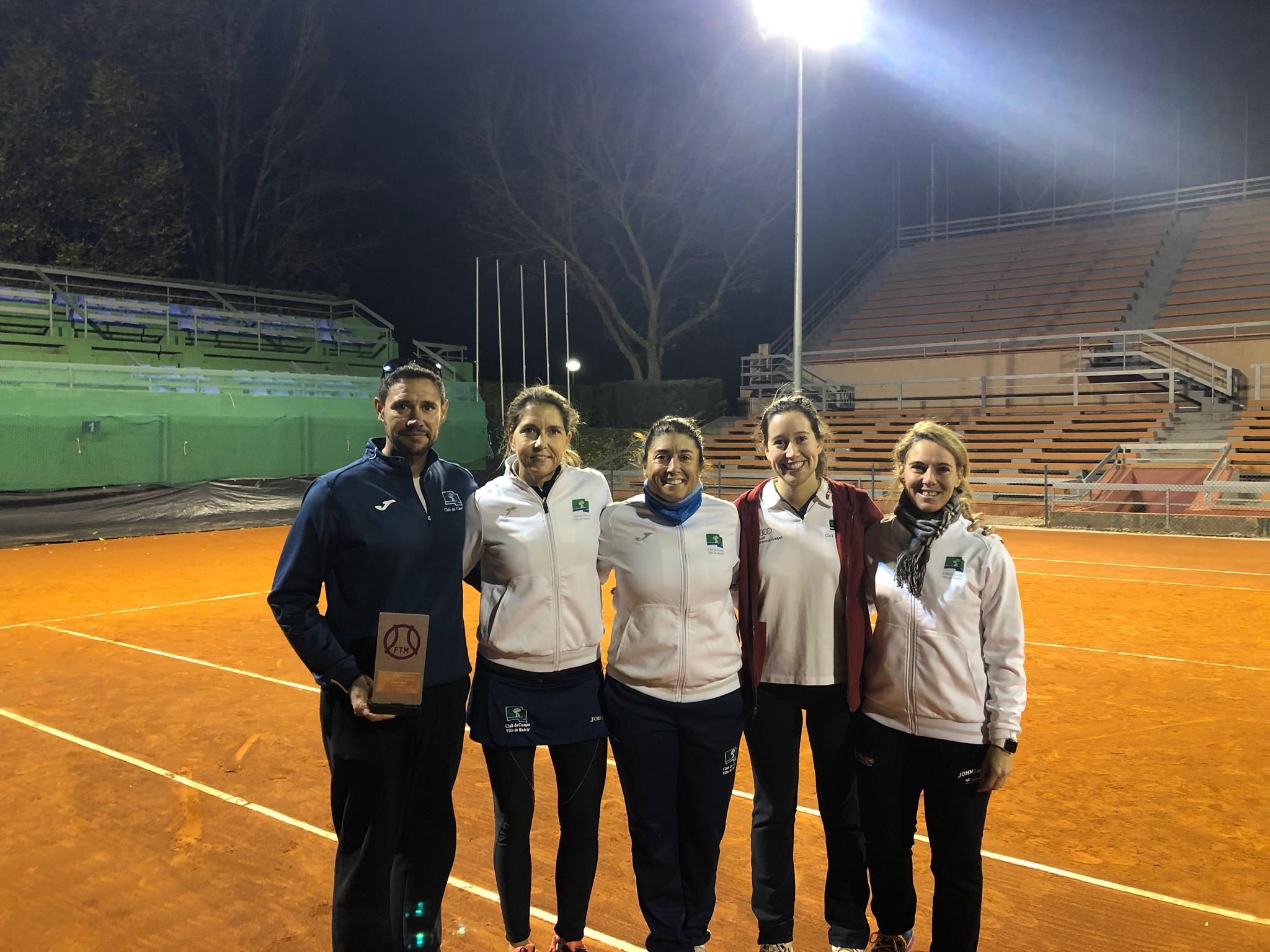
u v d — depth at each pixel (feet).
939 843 10.42
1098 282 103.30
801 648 11.14
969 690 10.34
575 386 110.01
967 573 10.34
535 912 12.25
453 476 11.03
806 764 18.02
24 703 21.89
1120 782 16.88
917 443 10.76
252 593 38.34
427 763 10.41
